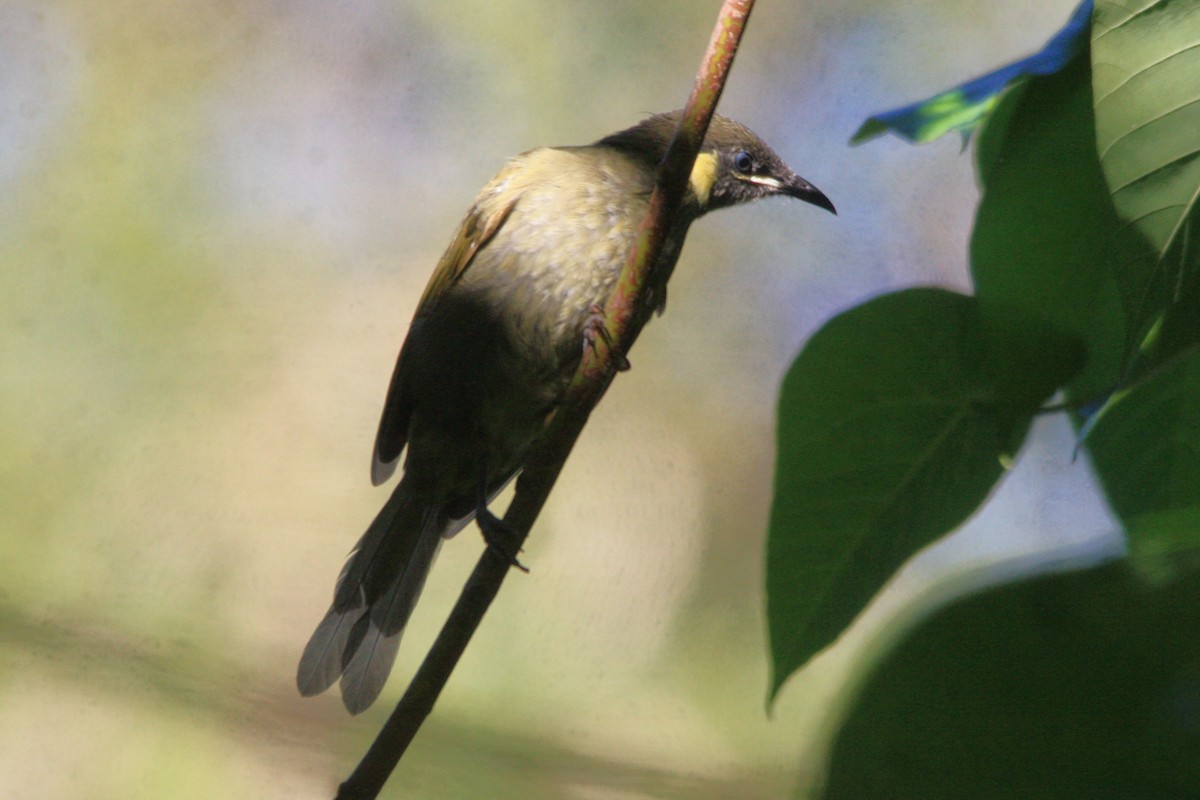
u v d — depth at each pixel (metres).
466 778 4.66
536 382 4.66
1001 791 2.04
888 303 4.50
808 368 4.50
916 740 2.08
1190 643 2.02
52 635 4.79
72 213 4.92
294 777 4.74
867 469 4.50
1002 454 4.24
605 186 4.66
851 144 4.51
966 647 2.08
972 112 4.50
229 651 4.80
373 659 4.66
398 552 4.67
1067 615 2.07
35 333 4.89
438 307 4.67
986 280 4.29
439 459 4.67
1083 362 4.20
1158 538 2.13
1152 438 3.87
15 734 4.76
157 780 4.75
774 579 4.50
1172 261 3.76
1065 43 4.33
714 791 4.64
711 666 4.74
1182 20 3.71
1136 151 3.76
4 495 4.85
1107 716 2.04
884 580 4.50
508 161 4.68
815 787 2.10
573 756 4.67
